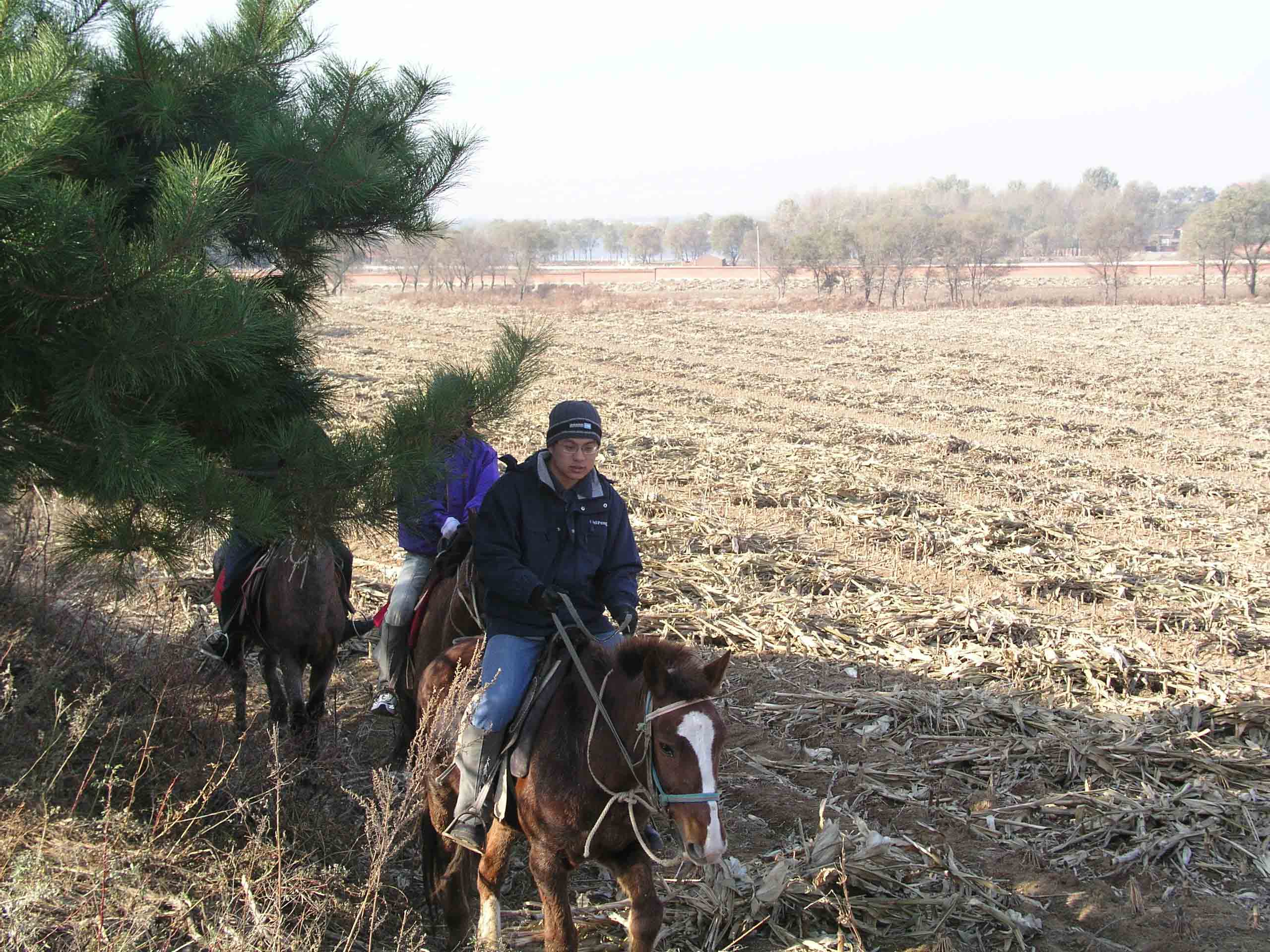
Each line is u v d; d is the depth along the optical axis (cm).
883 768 759
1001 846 659
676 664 445
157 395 515
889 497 1636
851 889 597
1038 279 9200
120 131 560
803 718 841
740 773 757
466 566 619
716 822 412
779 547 1350
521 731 481
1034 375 3344
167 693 663
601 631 530
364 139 608
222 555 753
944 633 1048
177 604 896
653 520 1451
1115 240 7300
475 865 542
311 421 603
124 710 665
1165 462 2072
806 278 10862
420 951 493
